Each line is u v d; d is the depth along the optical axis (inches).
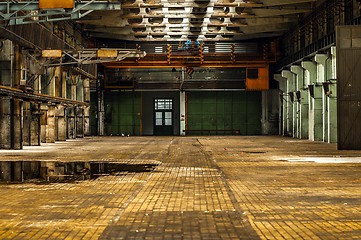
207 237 306.5
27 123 1451.8
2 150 1251.2
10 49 1266.0
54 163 869.8
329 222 349.7
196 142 1700.3
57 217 370.9
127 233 318.3
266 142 1685.5
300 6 1881.2
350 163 846.5
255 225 341.4
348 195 478.3
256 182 585.9
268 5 1759.4
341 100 1208.2
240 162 883.4
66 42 1865.2
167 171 722.8
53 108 1674.5
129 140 1889.8
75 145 1512.1
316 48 1727.4
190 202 438.6
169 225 341.4
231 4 1769.2
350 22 1489.9
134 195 481.7
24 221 356.5
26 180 619.2
